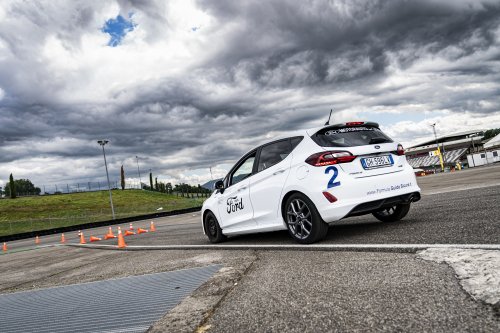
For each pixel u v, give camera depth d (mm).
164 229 14734
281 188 5152
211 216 6895
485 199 6742
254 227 5777
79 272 5555
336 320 2102
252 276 3426
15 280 5855
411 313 2041
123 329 2506
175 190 133500
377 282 2680
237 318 2371
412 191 4988
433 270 2738
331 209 4574
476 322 1821
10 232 44781
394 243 3980
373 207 4727
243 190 5961
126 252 7438
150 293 3367
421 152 104375
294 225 5086
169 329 2357
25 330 2877
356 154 4730
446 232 4180
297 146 5129
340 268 3252
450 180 19375
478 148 89062
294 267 3564
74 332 2623
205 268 4121
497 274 2406
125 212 58031
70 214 69312
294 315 2271
